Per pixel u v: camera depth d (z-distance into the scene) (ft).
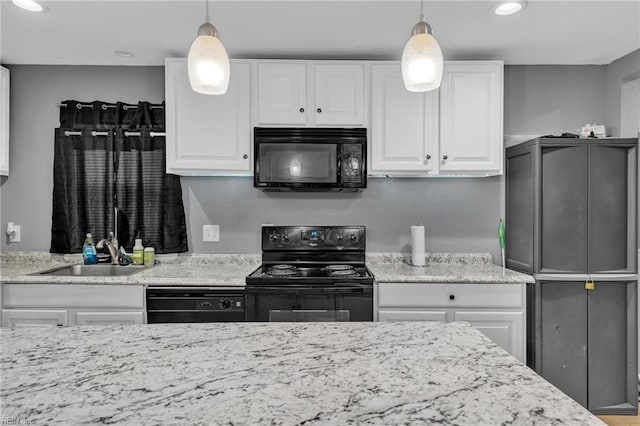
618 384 7.54
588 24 7.16
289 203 9.27
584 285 7.47
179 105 8.09
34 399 2.28
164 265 8.99
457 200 9.21
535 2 6.42
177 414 2.11
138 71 9.16
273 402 2.24
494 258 9.23
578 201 7.47
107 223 8.89
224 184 9.26
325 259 8.97
